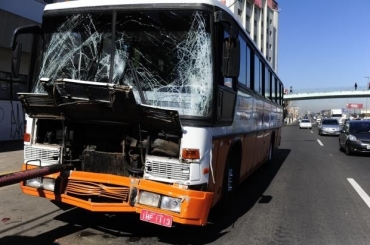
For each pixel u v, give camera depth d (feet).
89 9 17.57
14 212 21.38
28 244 16.42
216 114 16.43
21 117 56.65
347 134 60.59
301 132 143.74
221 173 18.89
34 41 18.97
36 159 18.20
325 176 37.81
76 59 17.75
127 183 15.92
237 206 24.81
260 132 32.24
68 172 17.01
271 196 28.12
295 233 19.44
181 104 16.06
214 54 16.14
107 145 17.48
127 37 16.92
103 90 14.70
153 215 15.33
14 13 53.62
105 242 16.89
